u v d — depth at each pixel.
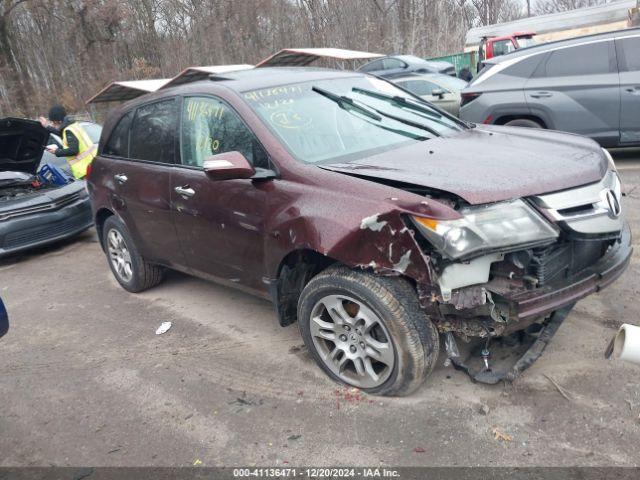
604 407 2.93
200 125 4.02
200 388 3.55
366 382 3.21
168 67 26.05
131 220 4.79
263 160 3.50
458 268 2.73
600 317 3.81
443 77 11.80
